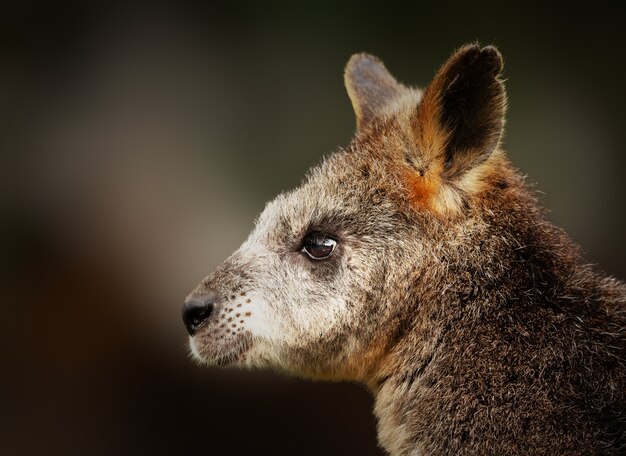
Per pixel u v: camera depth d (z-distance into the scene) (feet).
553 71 56.39
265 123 56.29
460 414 21.45
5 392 47.47
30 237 51.78
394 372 23.48
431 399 22.09
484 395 21.34
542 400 20.76
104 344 48.83
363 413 46.91
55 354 48.55
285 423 47.19
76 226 52.42
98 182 53.83
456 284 22.52
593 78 56.03
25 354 48.47
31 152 54.80
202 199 53.26
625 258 52.75
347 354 23.81
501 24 57.00
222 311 24.32
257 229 25.31
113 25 58.13
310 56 57.57
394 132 24.13
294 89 56.95
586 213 53.52
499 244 22.48
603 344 21.36
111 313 49.42
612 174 54.29
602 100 55.72
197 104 56.54
